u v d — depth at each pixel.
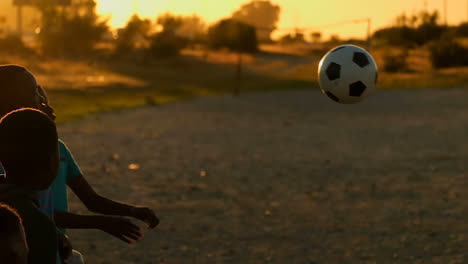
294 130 18.72
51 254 1.84
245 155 13.39
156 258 6.12
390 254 6.27
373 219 7.70
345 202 8.73
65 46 62.94
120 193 9.33
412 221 7.57
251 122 21.11
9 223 1.42
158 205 8.51
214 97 35.06
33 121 1.90
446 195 9.11
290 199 8.95
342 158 13.06
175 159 12.67
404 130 18.62
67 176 2.76
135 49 70.25
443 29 92.62
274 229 7.26
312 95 37.88
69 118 20.17
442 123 20.64
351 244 6.64
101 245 6.51
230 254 6.29
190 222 7.55
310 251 6.40
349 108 27.86
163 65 61.69
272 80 53.81
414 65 68.06
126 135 16.53
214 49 82.88
